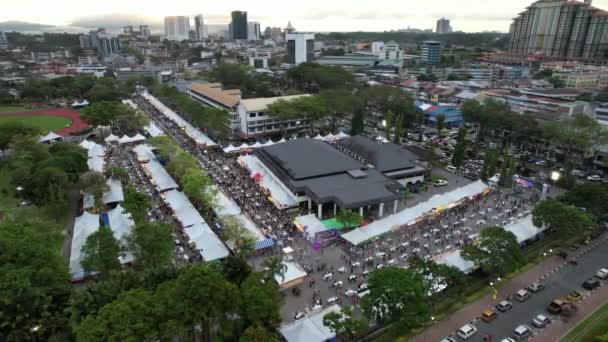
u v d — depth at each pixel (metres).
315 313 80.81
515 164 165.00
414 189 147.75
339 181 133.38
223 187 144.75
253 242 98.19
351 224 110.25
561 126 166.88
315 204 132.00
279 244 108.06
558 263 100.19
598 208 113.38
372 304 70.94
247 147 185.12
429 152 169.62
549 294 88.56
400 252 105.75
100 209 121.25
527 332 75.81
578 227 100.44
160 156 169.25
